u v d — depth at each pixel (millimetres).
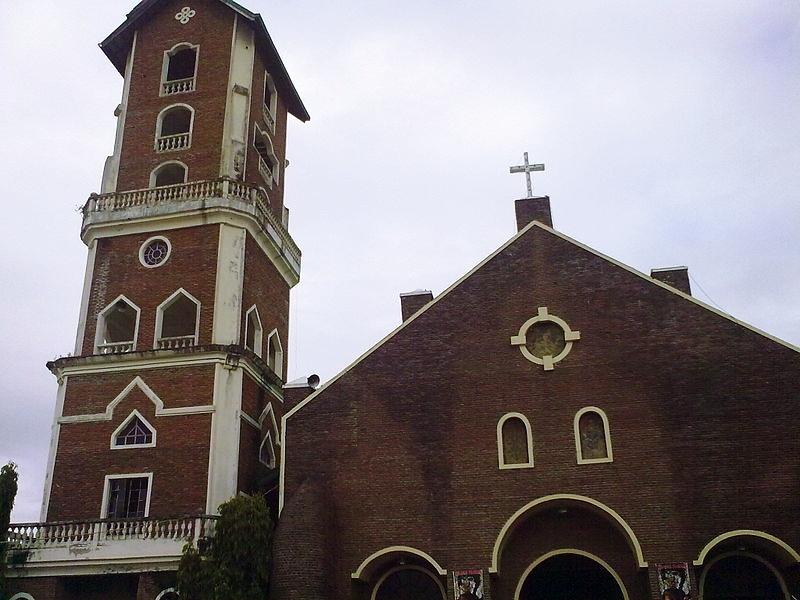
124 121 41781
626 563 27719
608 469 28312
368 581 29266
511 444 29641
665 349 29688
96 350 36062
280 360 41031
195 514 31078
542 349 30875
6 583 30859
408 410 30781
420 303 35719
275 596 27062
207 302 36156
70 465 33781
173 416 33750
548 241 32562
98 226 38375
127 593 31609
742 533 26250
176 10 44312
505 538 27953
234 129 40469
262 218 39219
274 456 37406
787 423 27750
